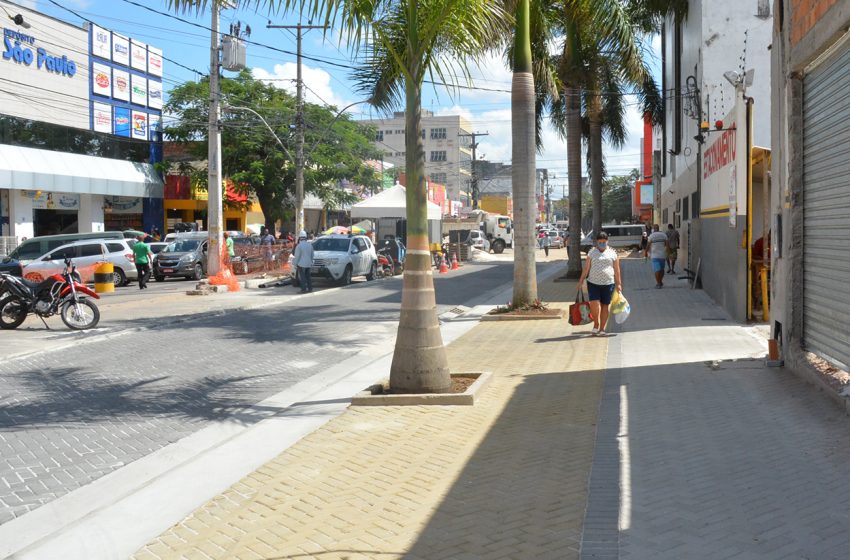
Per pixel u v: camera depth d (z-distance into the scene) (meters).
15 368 10.80
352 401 8.24
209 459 6.49
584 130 30.97
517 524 4.65
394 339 13.71
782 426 6.38
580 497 5.10
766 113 20.89
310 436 7.02
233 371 10.70
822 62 7.84
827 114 7.68
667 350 10.81
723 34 20.98
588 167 31.83
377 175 50.25
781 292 8.94
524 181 16.11
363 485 5.54
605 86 27.27
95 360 11.46
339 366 11.15
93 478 6.13
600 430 6.74
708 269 18.56
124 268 27.94
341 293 22.97
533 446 6.39
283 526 4.79
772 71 9.37
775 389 7.71
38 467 6.41
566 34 24.17
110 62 40.91
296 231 33.91
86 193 39.03
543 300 19.56
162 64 46.09
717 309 15.52
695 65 23.06
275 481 5.71
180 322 15.95
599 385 8.81
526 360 10.90
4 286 14.70
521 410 7.75
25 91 34.72
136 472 6.28
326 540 4.52
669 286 22.42
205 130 43.69
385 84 10.77
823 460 5.45
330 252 26.62
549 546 4.30
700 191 20.45
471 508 4.97
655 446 6.14
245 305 19.25
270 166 43.38
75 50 38.00
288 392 9.38
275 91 45.28
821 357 7.98
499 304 19.45
